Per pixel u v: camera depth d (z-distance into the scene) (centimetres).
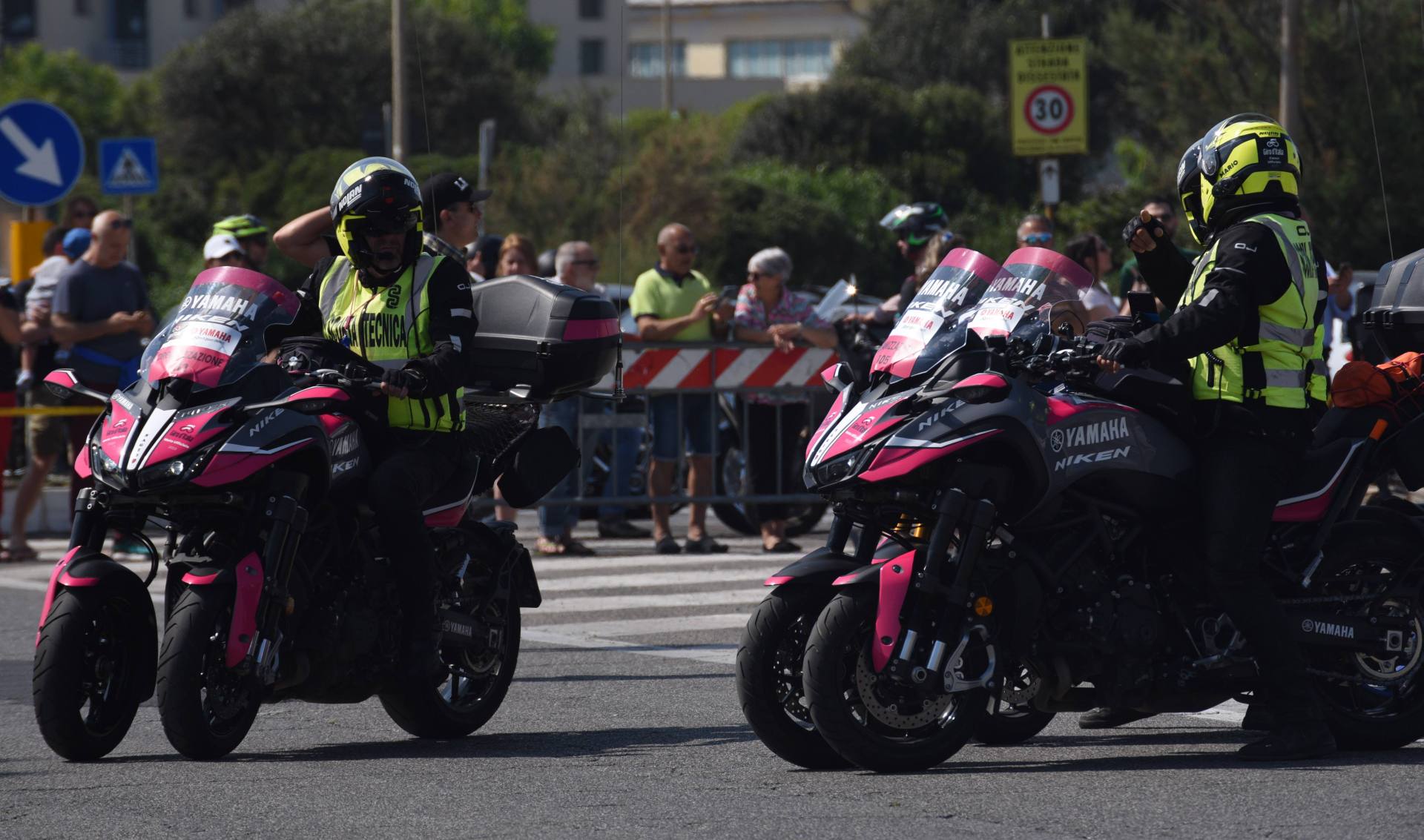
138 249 12125
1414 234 5650
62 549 3244
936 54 14550
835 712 1393
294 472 1490
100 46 19212
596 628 2336
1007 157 13038
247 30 13638
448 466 1608
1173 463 1469
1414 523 1563
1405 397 1541
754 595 2608
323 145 13500
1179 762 1484
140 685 1545
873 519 1455
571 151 10300
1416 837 1212
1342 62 5562
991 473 1402
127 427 1484
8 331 3069
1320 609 1527
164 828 1278
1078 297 1487
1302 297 1473
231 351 1499
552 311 1733
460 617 1628
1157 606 1488
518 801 1357
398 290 1591
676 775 1453
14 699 1861
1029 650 1442
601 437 3422
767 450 3153
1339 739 1537
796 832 1245
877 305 4719
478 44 14200
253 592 1457
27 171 3597
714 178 10406
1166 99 6950
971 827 1251
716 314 3166
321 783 1430
